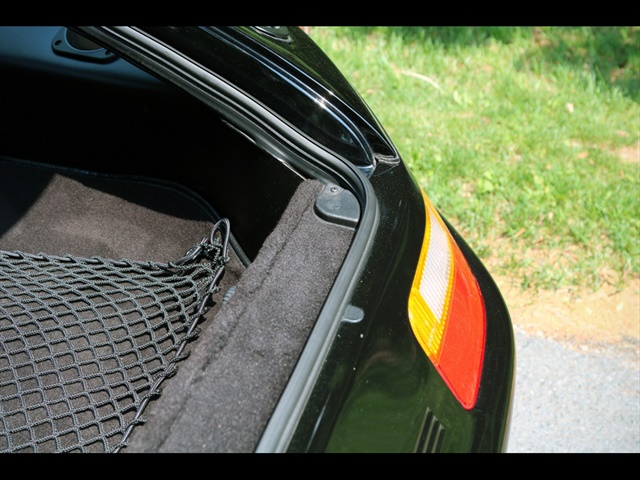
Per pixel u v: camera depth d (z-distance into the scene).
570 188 3.01
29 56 1.85
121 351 1.48
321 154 1.47
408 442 1.13
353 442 1.05
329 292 1.20
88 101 1.85
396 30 4.11
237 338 1.18
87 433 1.37
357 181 1.42
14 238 1.87
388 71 3.75
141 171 1.92
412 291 1.30
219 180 1.76
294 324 1.21
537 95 3.67
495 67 3.91
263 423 1.06
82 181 1.96
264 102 1.48
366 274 1.25
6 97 1.91
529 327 2.53
